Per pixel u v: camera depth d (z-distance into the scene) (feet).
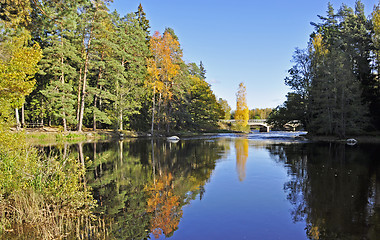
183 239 17.62
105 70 127.65
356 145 83.97
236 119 219.41
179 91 146.10
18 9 40.11
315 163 48.14
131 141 101.71
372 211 22.56
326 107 109.29
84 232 18.93
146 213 22.91
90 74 136.87
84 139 106.32
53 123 140.15
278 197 27.04
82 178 37.11
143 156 59.16
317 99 106.52
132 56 135.23
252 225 19.86
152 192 29.68
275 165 46.37
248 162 49.93
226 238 17.60
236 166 45.70
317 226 19.54
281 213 22.35
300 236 17.80
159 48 132.36
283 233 18.37
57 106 104.27
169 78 135.74
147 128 153.28
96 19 108.78
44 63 103.40
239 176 37.58
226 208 23.77
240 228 19.30
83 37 109.60
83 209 23.66
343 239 17.40
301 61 123.95
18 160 24.50
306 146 81.61
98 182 34.68
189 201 26.12
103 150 69.56
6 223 19.84
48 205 22.13
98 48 113.50
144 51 141.59
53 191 23.67
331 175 37.65
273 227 19.47
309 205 24.36
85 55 110.11
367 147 77.15
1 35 46.78
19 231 18.88
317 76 117.60
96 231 19.11
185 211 23.24
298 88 125.59
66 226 19.76
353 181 33.81
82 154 61.26
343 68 103.19
